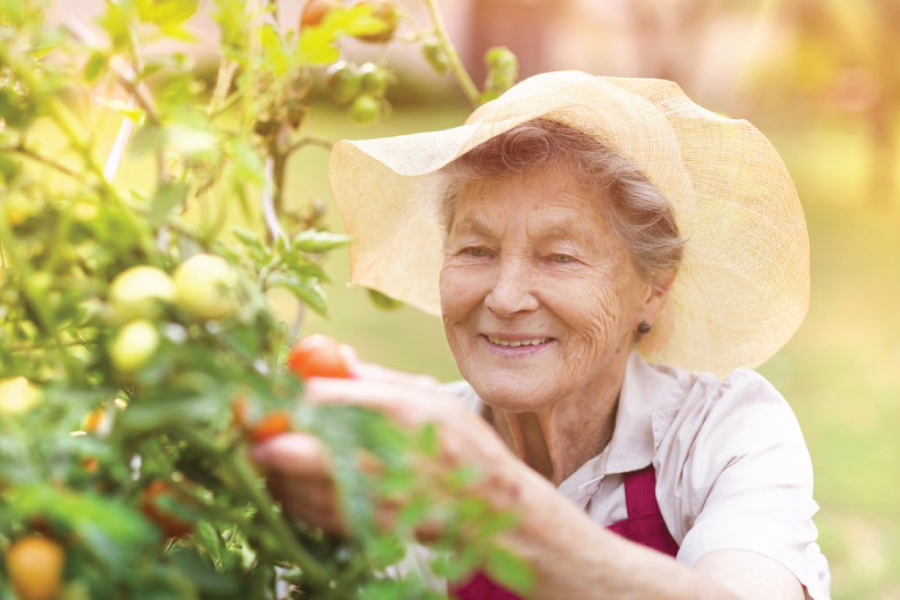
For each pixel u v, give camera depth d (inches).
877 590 152.9
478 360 60.4
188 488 32.1
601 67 830.5
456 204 60.5
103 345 29.5
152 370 27.2
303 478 30.2
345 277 333.7
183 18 33.8
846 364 263.0
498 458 34.2
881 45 497.4
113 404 29.7
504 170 57.5
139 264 31.2
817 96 768.9
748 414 60.4
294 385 28.6
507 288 57.6
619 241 58.9
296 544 31.2
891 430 216.5
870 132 506.3
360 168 66.6
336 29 35.1
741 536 53.8
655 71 724.7
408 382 34.4
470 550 28.4
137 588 26.7
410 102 733.3
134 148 31.1
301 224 66.8
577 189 57.6
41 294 29.5
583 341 58.7
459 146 55.6
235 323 29.4
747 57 811.4
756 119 848.9
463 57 757.9
